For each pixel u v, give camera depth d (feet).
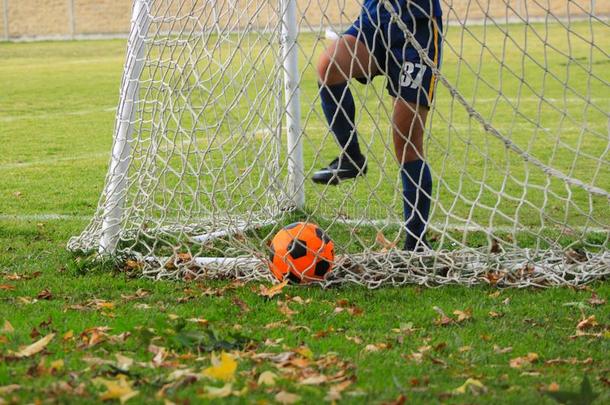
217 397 15.98
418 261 26.66
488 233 26.48
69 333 20.07
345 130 26.91
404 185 27.43
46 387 16.35
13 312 22.62
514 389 17.11
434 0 26.71
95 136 63.98
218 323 21.76
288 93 33.35
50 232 33.50
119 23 191.93
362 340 20.51
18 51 150.51
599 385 17.48
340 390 16.55
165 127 28.99
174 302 24.02
